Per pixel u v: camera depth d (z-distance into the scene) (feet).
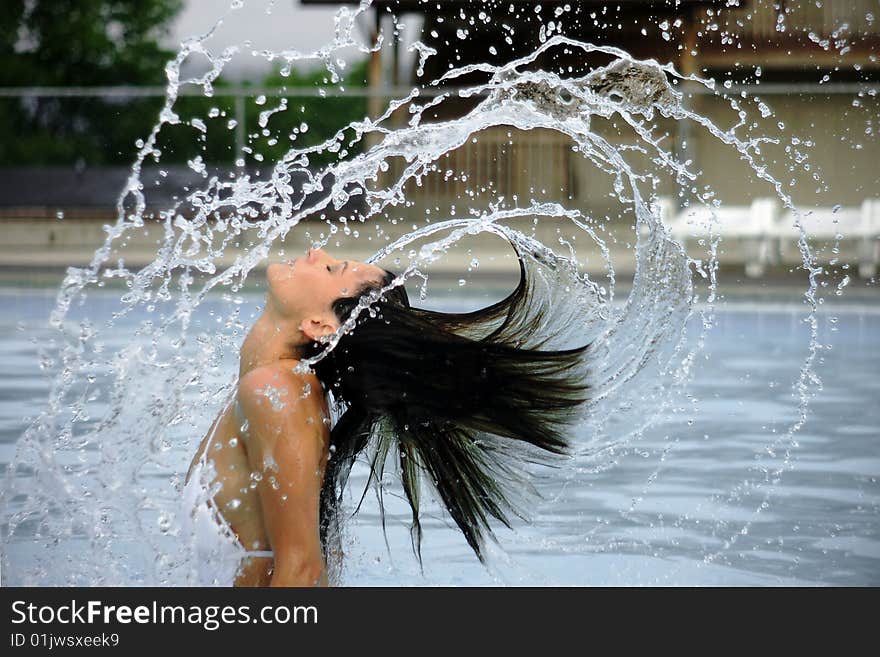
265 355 9.25
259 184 11.75
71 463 13.84
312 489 8.86
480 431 9.94
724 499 14.05
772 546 12.13
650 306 11.57
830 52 57.52
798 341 30.25
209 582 9.21
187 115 58.80
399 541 12.27
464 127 12.13
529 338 10.37
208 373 11.39
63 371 10.96
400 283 9.63
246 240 47.19
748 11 57.57
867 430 18.54
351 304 9.30
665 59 54.65
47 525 12.09
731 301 38.01
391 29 55.16
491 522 12.90
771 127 51.39
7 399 20.79
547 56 54.85
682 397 21.39
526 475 10.35
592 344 10.22
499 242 48.37
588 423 10.44
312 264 9.39
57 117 59.41
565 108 12.28
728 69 58.34
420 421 9.72
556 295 10.51
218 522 9.16
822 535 12.57
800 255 46.93
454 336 9.65
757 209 46.47
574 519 13.14
